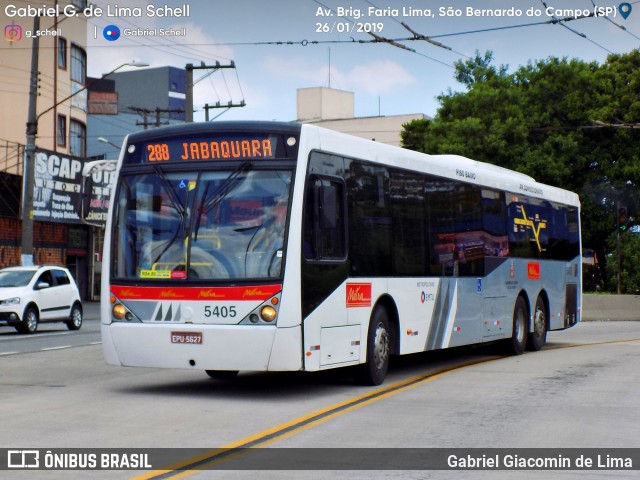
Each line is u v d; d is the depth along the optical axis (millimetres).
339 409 11539
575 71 48344
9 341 23047
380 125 92188
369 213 13758
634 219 48562
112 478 7656
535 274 20812
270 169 12148
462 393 13148
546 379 14953
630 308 37938
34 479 7609
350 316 13109
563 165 47281
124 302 12469
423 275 15422
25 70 45656
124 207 12703
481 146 47906
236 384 14117
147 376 15070
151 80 87562
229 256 12047
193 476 7758
